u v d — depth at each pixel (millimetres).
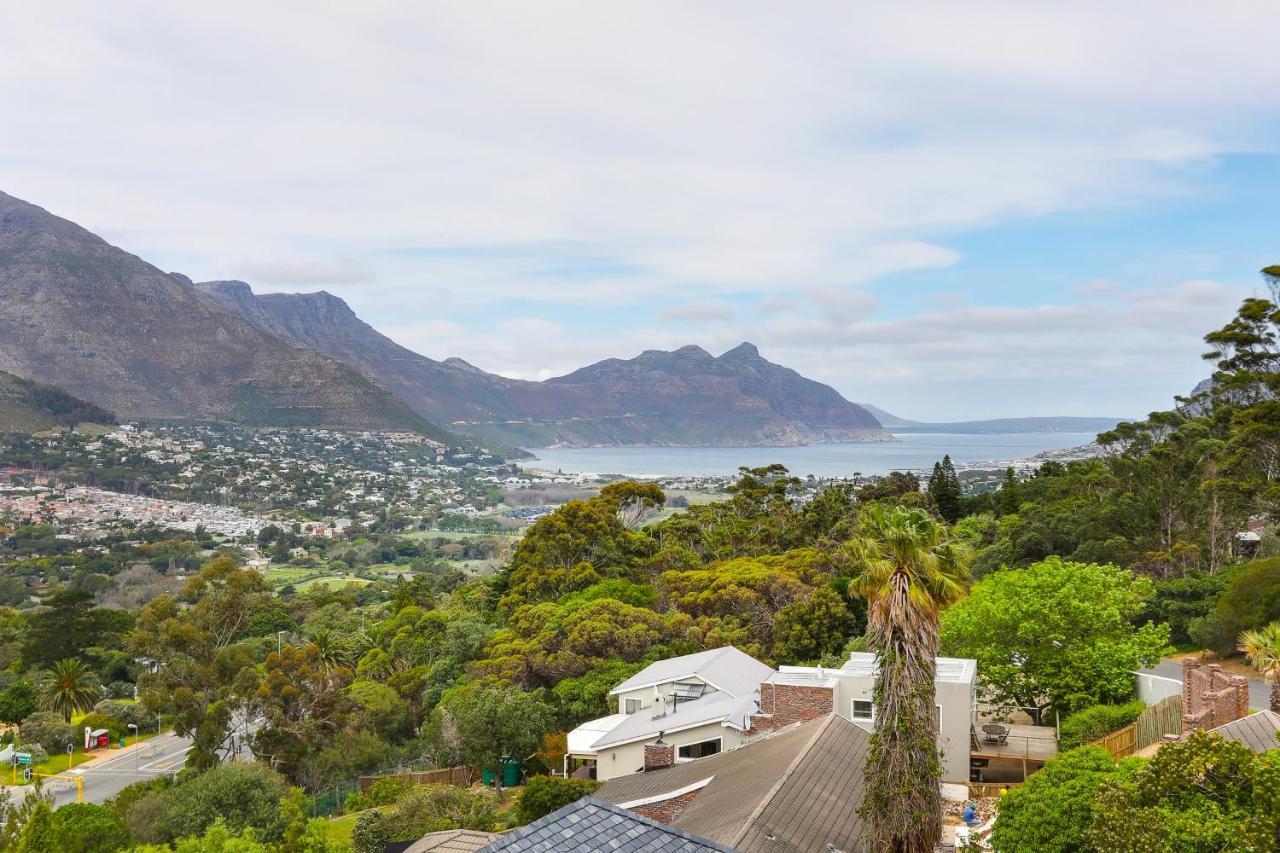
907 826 18484
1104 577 37281
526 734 40688
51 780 63000
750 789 20875
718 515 95125
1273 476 73688
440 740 43719
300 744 54531
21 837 27062
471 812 32688
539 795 30547
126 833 36031
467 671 58531
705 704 34969
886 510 20188
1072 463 99625
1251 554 66312
